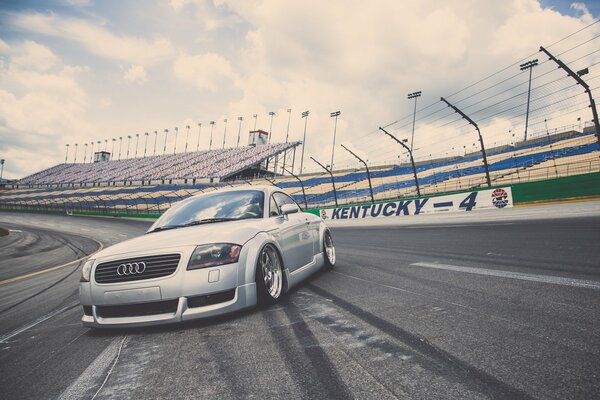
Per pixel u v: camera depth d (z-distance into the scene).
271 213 3.36
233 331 2.16
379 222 18.97
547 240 5.35
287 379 1.46
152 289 2.33
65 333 2.63
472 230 8.70
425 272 3.61
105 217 48.81
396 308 2.35
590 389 1.19
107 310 2.44
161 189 58.25
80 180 77.56
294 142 68.75
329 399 1.27
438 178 35.28
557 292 2.39
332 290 3.12
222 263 2.43
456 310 2.19
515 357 1.48
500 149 40.06
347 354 1.66
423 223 15.09
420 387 1.30
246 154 67.88
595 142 28.78
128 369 1.74
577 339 1.60
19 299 4.78
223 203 3.45
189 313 2.30
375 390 1.30
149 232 3.16
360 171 46.09
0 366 2.05
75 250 14.50
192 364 1.72
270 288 2.84
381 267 4.23
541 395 1.18
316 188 42.62
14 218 48.31
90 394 1.51
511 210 14.95
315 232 4.11
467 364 1.45
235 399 1.34
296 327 2.12
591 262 3.35
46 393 1.58
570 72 14.28
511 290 2.55
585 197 14.43
